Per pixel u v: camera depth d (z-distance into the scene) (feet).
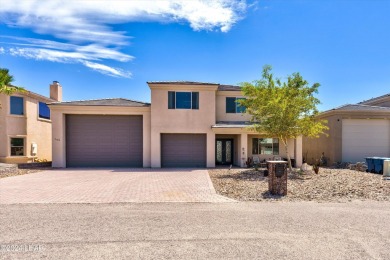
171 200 27.32
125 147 65.82
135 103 67.77
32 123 75.25
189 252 14.75
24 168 59.47
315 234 17.51
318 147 76.54
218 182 39.50
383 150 67.36
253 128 54.54
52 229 18.49
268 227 18.92
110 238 16.83
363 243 15.99
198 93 63.72
